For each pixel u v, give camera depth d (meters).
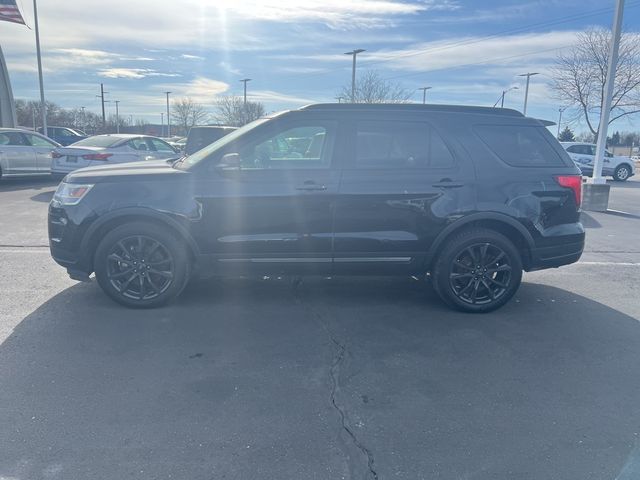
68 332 4.32
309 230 4.77
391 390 3.50
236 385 3.52
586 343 4.34
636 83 27.64
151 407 3.22
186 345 4.13
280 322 4.68
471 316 4.94
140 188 4.68
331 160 4.78
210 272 4.89
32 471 2.60
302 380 3.61
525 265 5.13
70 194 4.73
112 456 2.74
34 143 14.02
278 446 2.86
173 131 80.06
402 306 5.18
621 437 3.00
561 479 2.63
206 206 4.68
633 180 24.94
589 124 29.80
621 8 12.16
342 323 4.70
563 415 3.22
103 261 4.75
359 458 2.77
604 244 8.43
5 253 6.80
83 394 3.35
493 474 2.66
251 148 4.80
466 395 3.45
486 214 4.83
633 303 5.38
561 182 4.97
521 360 3.99
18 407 3.18
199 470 2.64
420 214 4.79
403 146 4.84
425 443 2.91
